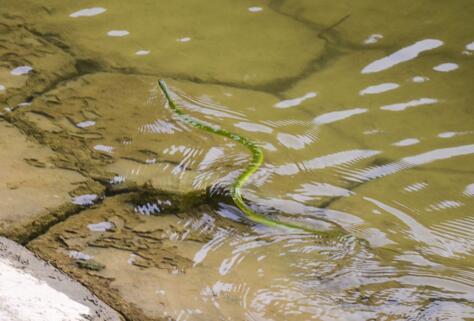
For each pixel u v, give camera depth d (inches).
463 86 248.5
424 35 276.7
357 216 193.0
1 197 187.3
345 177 206.8
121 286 165.6
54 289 160.9
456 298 168.9
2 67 243.9
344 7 294.2
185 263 174.4
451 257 180.7
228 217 190.5
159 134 218.5
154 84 241.6
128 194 194.4
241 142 217.5
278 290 168.2
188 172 204.1
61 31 268.4
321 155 214.8
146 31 271.7
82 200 190.7
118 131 218.7
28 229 179.2
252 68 253.8
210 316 159.6
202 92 239.5
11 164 200.2
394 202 198.4
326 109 234.7
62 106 227.6
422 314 163.8
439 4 298.0
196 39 268.4
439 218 193.5
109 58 254.5
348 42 271.3
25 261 168.4
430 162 213.8
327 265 176.7
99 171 201.5
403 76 252.8
